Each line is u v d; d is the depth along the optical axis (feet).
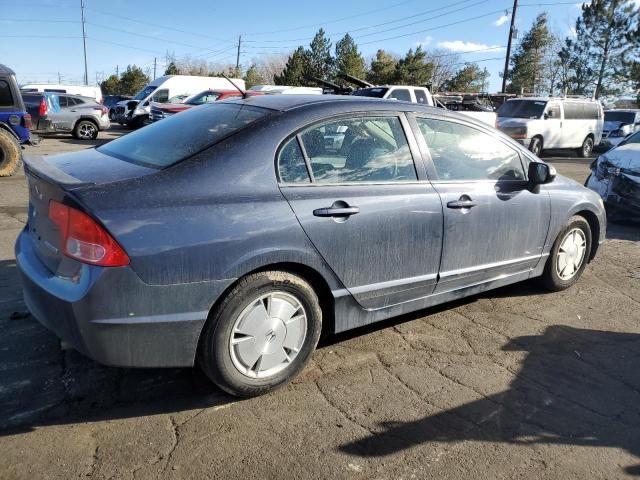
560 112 59.26
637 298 15.78
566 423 9.62
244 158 9.59
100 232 8.21
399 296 11.60
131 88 205.57
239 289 9.23
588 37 136.67
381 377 10.87
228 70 221.05
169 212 8.66
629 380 11.19
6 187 29.37
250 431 8.99
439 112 12.43
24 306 13.23
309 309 10.16
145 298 8.49
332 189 10.32
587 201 15.58
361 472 8.15
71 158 10.66
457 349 12.20
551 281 15.46
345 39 166.30
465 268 12.64
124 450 8.38
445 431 9.23
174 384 10.34
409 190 11.35
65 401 9.60
